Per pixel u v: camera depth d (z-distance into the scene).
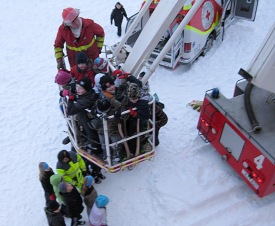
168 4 5.61
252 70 4.93
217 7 9.60
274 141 5.66
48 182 5.63
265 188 5.79
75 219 5.81
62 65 6.50
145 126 5.62
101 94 5.33
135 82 5.52
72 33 6.16
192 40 8.87
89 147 6.00
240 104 6.33
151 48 5.81
